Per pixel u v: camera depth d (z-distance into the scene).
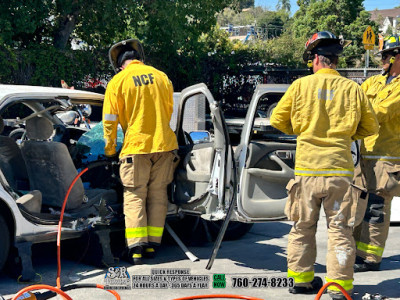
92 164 5.25
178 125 5.70
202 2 20.36
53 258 5.39
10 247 4.68
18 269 4.65
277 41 26.81
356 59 43.34
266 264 5.22
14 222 4.57
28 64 16.66
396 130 4.91
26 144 5.38
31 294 3.62
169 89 5.26
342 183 4.09
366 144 4.99
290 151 5.05
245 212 4.91
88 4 17.92
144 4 19.27
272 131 5.20
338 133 4.14
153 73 5.20
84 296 4.27
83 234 5.05
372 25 44.34
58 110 5.81
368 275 4.92
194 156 5.35
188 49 22.36
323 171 4.11
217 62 24.17
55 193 5.27
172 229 5.94
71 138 6.57
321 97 4.18
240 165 4.91
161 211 5.25
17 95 4.76
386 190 4.89
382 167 4.89
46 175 5.29
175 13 19.72
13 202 4.53
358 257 5.08
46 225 4.73
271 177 4.98
